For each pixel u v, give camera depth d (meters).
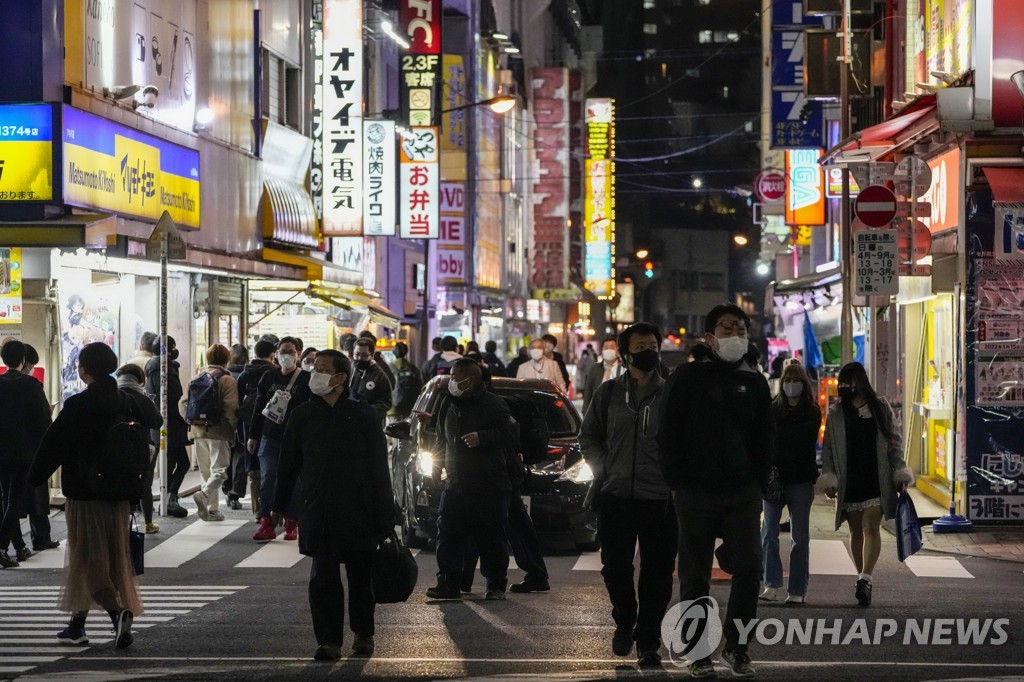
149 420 21.73
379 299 63.56
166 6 34.53
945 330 32.72
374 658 14.66
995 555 24.38
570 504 23.52
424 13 57.59
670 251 196.50
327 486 14.50
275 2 46.06
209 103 38.16
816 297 45.34
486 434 18.55
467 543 19.81
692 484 13.40
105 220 27.38
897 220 30.86
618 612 14.55
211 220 38.16
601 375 37.66
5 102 27.17
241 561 23.09
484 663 14.34
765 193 59.34
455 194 81.94
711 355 13.54
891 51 40.66
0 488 22.45
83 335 30.44
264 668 14.05
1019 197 27.09
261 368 28.27
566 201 119.94
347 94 48.81
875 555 18.48
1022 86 26.62
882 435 18.48
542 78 120.31
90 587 15.12
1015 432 27.94
